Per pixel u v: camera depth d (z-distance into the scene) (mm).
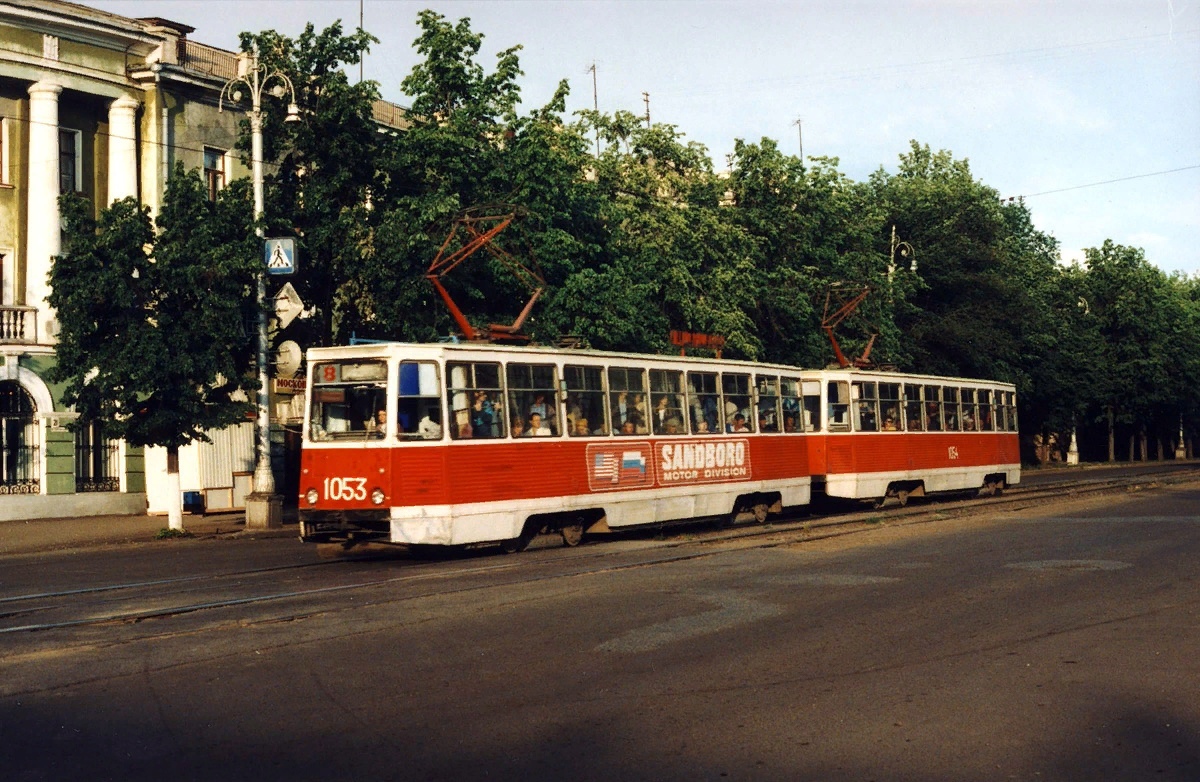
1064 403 61625
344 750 6980
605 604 12180
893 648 9828
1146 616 11281
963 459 31141
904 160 64875
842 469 26453
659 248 33469
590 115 35625
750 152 39875
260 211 24969
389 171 27359
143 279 22953
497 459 17484
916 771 6516
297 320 27500
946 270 50812
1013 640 10148
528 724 7527
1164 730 7301
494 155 28172
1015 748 6938
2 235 28562
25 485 28328
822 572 14617
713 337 27984
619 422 20016
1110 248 68000
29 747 7117
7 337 28062
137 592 13859
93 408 22828
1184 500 26969
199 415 23266
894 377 28453
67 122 29766
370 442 16500
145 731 7426
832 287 40312
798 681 8672
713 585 13547
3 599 13422
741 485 22969
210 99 32250
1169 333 68562
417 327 26531
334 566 16484
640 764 6668
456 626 10930
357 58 27656
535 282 27828
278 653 9742
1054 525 20922
